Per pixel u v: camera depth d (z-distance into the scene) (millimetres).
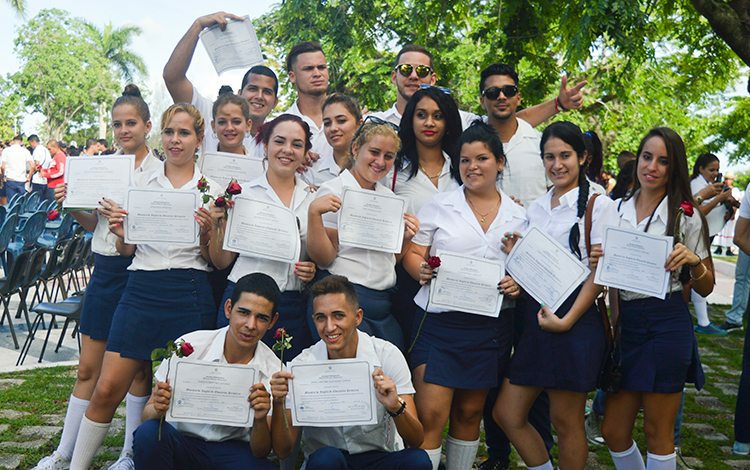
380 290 4004
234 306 3588
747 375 5047
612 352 3756
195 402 3516
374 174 3973
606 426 3895
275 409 3475
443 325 3881
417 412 3867
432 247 4035
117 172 4199
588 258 3756
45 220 9727
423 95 4180
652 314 3646
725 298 12578
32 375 6363
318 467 3445
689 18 11484
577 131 3832
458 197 3986
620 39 7297
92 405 4062
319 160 4934
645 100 18469
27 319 7164
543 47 10078
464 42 16188
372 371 3506
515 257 3812
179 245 4016
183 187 4191
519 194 4684
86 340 4363
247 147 5262
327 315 3510
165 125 4148
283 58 17703
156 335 4059
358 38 14555
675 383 3617
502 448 4613
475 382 3834
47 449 4652
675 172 3672
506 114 4652
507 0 9516
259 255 3943
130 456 4375
